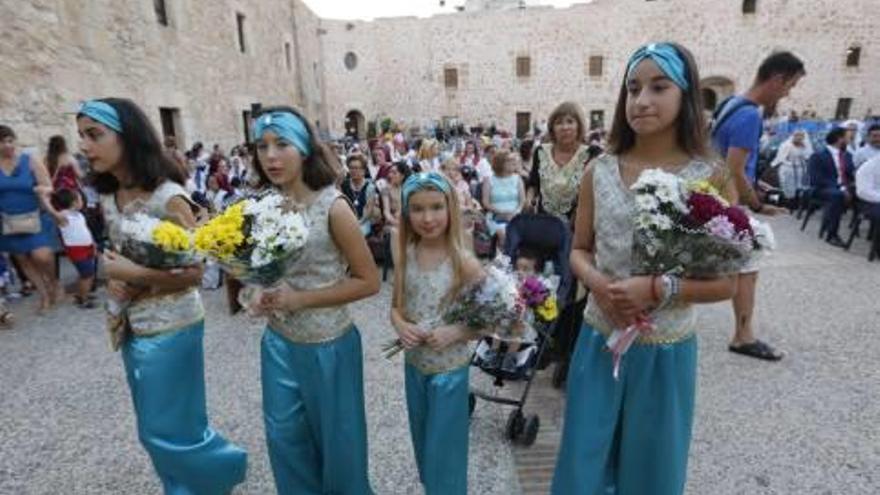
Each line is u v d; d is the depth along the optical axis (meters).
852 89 26.08
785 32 25.62
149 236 1.66
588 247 1.80
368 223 5.67
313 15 27.91
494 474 2.43
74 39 8.61
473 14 29.36
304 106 25.12
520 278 2.18
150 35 11.09
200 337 2.00
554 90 29.08
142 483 2.44
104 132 1.74
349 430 1.91
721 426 2.74
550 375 3.41
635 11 27.02
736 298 3.47
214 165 9.31
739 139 2.79
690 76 1.44
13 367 3.70
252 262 1.56
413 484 2.37
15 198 4.56
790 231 7.32
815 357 3.49
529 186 3.68
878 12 25.02
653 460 1.64
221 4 14.98
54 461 2.62
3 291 5.39
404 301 1.99
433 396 1.90
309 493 1.98
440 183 1.86
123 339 1.93
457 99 30.66
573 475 1.65
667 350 1.55
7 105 7.19
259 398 3.18
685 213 1.32
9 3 7.23
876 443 2.58
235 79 15.98
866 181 5.72
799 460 2.47
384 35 30.64
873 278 5.12
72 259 4.84
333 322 1.84
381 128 28.06
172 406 1.92
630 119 1.48
